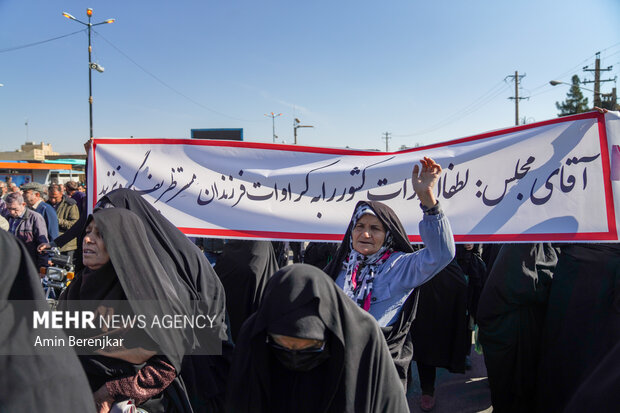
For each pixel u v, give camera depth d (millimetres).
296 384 1285
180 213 3078
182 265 1762
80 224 3176
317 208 2986
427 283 3082
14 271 1062
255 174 3072
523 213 2600
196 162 3123
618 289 2289
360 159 3023
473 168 2758
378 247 1955
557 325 2572
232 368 1324
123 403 1468
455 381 3627
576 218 2471
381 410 1249
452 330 3123
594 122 2490
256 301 3111
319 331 1117
